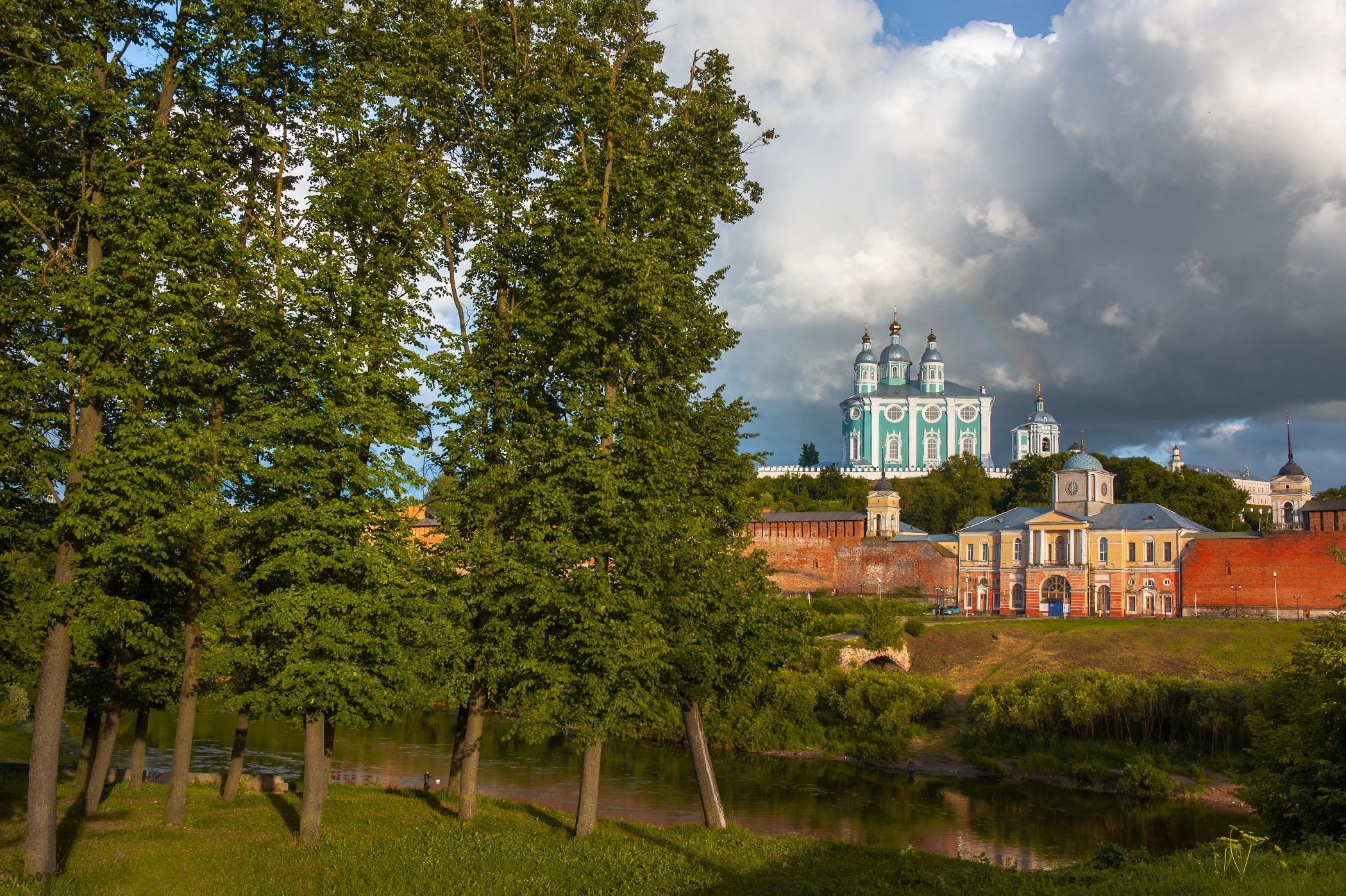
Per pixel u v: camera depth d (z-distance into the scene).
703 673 30.31
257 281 26.00
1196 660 74.50
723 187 31.94
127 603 22.50
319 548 24.91
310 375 25.62
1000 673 78.50
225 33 26.09
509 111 32.09
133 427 22.41
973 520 115.81
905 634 85.56
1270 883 15.75
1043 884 20.62
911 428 192.38
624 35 33.53
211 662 26.62
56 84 22.23
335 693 24.03
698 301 31.52
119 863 22.67
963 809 53.72
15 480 24.81
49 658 21.61
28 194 23.77
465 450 29.02
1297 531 90.31
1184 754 62.22
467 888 22.05
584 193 29.97
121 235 22.83
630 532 27.25
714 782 32.81
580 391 28.98
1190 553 96.12
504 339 30.45
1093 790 59.56
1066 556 104.94
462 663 28.02
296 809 30.39
